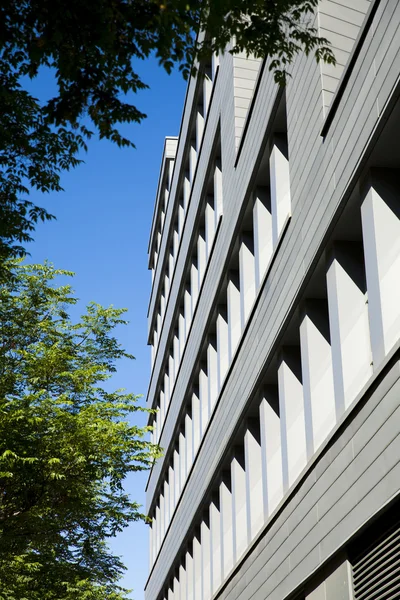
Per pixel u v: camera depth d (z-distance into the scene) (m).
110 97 9.14
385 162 11.73
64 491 18.80
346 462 11.82
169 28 8.30
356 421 11.51
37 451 18.22
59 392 20.97
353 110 12.27
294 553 14.27
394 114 10.88
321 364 14.73
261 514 19.38
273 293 17.22
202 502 27.20
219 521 25.72
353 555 11.80
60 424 18.67
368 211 11.71
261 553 17.06
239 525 21.45
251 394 19.27
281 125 18.42
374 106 11.32
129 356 22.41
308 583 13.69
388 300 11.08
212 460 25.00
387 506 10.29
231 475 22.67
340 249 13.43
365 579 11.20
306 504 13.71
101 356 22.14
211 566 25.36
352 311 13.02
